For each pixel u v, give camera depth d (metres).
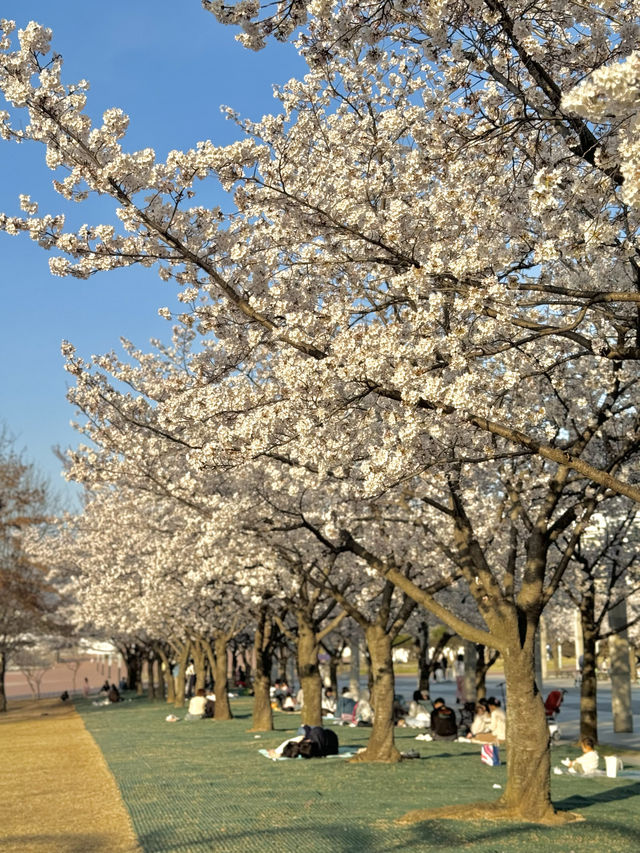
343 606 17.92
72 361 13.45
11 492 46.09
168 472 16.58
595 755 16.23
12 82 8.26
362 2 8.62
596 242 7.27
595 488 12.45
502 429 8.52
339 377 8.99
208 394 10.59
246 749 20.66
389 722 17.72
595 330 12.80
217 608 26.34
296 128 10.71
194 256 9.27
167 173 8.93
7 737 30.67
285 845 9.98
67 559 41.84
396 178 10.39
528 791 11.43
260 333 10.24
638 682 50.81
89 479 16.39
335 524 14.41
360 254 10.69
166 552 21.61
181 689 42.47
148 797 13.83
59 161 8.59
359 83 11.66
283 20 7.96
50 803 14.24
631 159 5.65
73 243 9.09
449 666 64.31
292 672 52.69
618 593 24.81
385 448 9.03
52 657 71.31
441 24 8.19
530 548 12.25
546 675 59.38
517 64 8.96
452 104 9.91
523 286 8.20
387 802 12.77
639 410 13.16
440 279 9.09
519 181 10.12
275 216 10.19
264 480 16.00
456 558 12.73
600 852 9.37
